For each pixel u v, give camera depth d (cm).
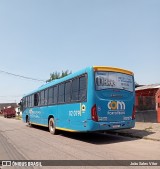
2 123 3506
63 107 1542
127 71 1363
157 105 2002
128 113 1334
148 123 1986
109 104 1270
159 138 1270
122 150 1052
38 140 1481
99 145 1214
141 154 958
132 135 1423
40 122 2078
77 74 1374
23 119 2822
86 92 1269
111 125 1268
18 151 1143
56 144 1298
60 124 1594
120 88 1319
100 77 1270
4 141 1507
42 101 2016
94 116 1230
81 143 1304
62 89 1570
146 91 2381
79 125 1330
